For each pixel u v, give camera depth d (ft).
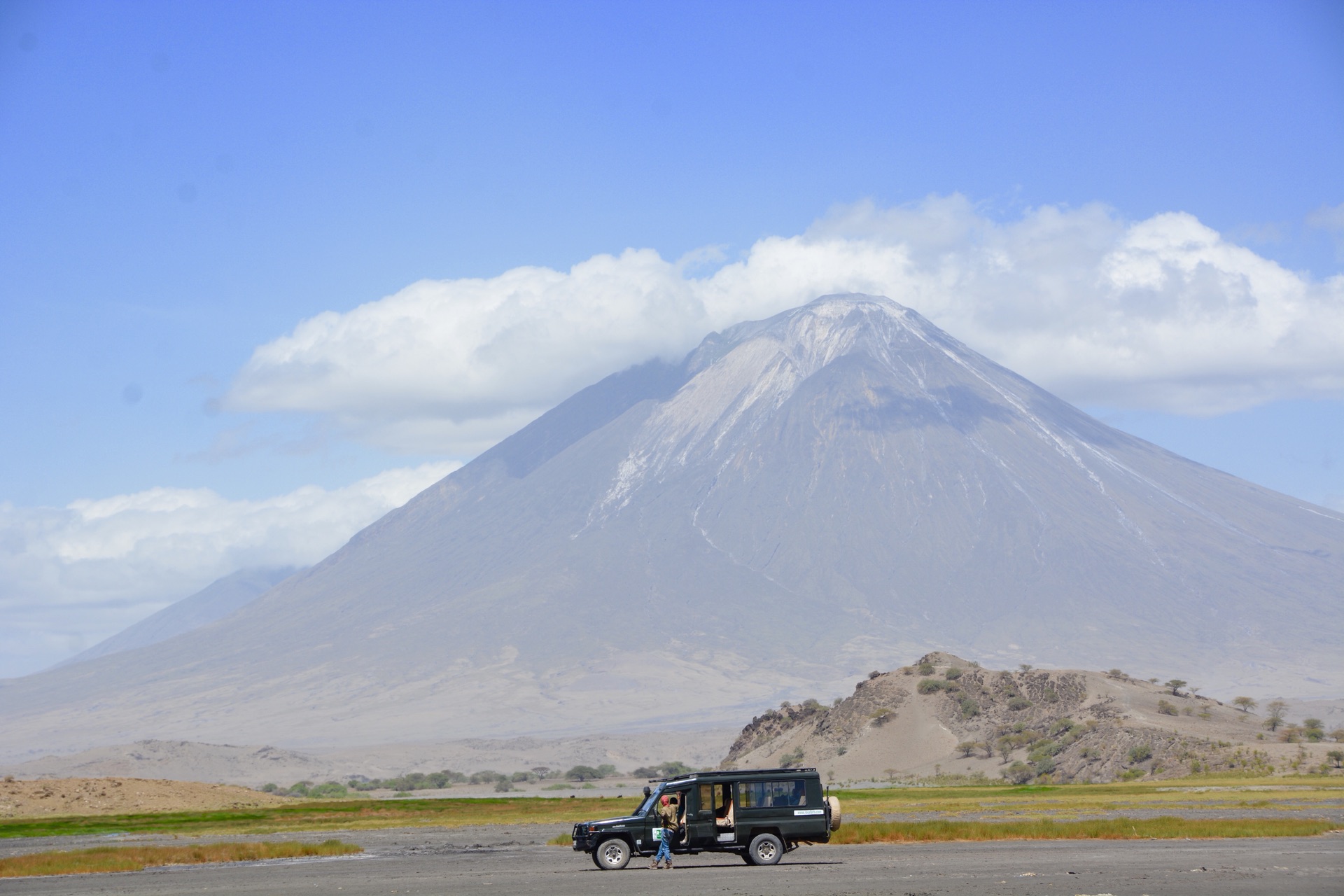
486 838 206.39
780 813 140.56
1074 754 517.55
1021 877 124.98
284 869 152.87
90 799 292.40
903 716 641.81
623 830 140.77
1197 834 174.70
